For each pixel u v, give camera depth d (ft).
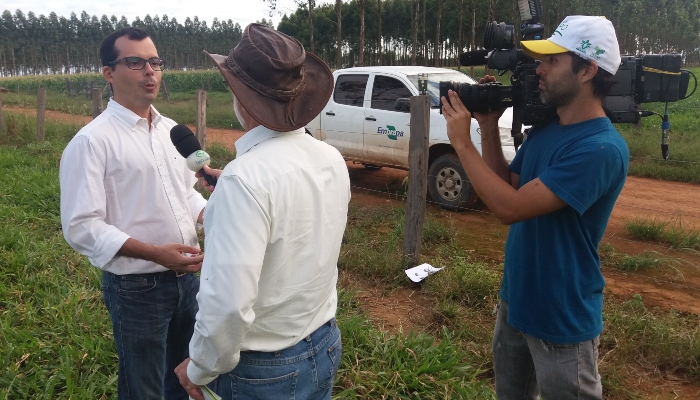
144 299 7.73
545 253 6.72
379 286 16.07
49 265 16.34
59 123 47.44
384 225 21.83
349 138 27.73
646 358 12.19
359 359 11.71
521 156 7.80
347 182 6.03
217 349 4.94
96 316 13.20
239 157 5.29
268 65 5.16
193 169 7.29
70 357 11.43
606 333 12.79
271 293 5.32
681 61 7.74
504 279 7.68
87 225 7.08
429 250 19.04
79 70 419.74
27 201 22.58
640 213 23.91
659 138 37.09
